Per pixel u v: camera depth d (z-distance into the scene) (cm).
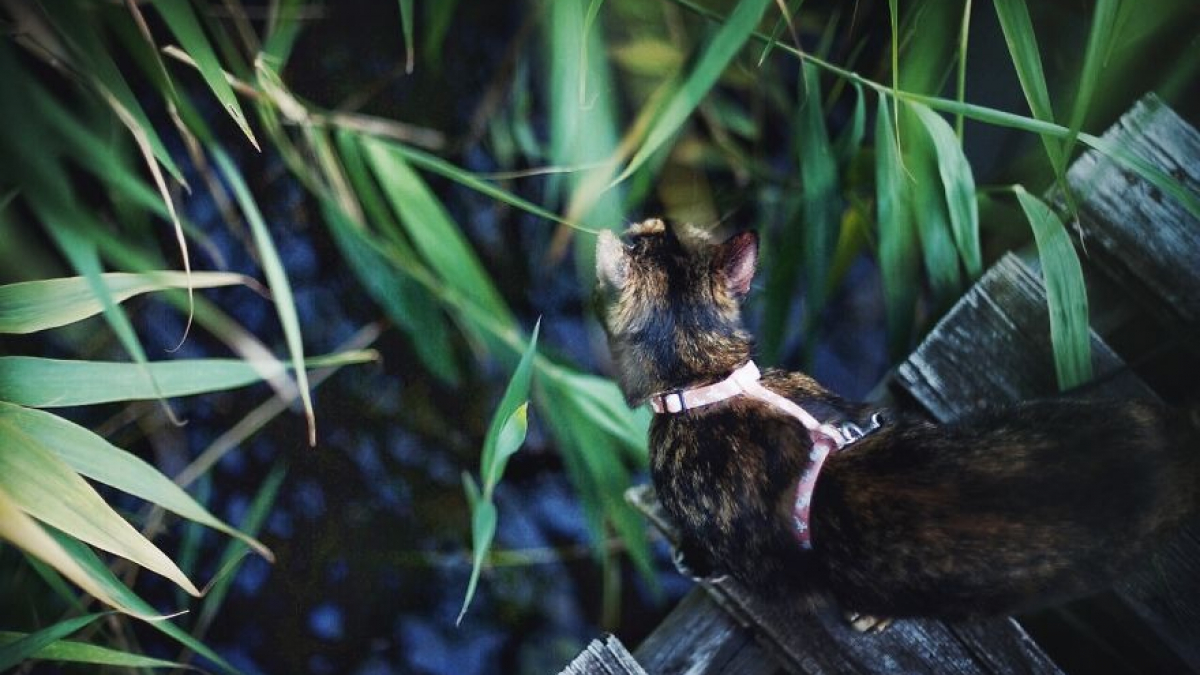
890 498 125
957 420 133
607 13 161
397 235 147
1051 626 150
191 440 159
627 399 135
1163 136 141
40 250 156
